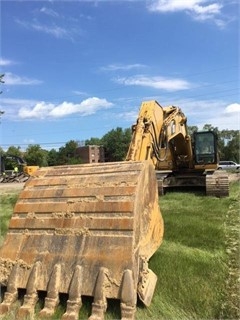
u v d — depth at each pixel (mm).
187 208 10805
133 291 3754
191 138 16953
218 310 3984
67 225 4387
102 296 3777
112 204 4301
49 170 5238
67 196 4637
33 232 4527
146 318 3807
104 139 92812
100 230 4195
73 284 3904
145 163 4871
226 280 4676
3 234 7570
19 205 4816
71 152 83438
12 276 4258
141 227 4441
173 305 4102
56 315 3855
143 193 4637
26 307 3975
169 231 7418
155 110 9258
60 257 4180
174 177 15828
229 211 9922
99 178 4715
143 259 4270
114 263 3920
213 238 6852
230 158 73500
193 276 4840
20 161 36750
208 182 14023
